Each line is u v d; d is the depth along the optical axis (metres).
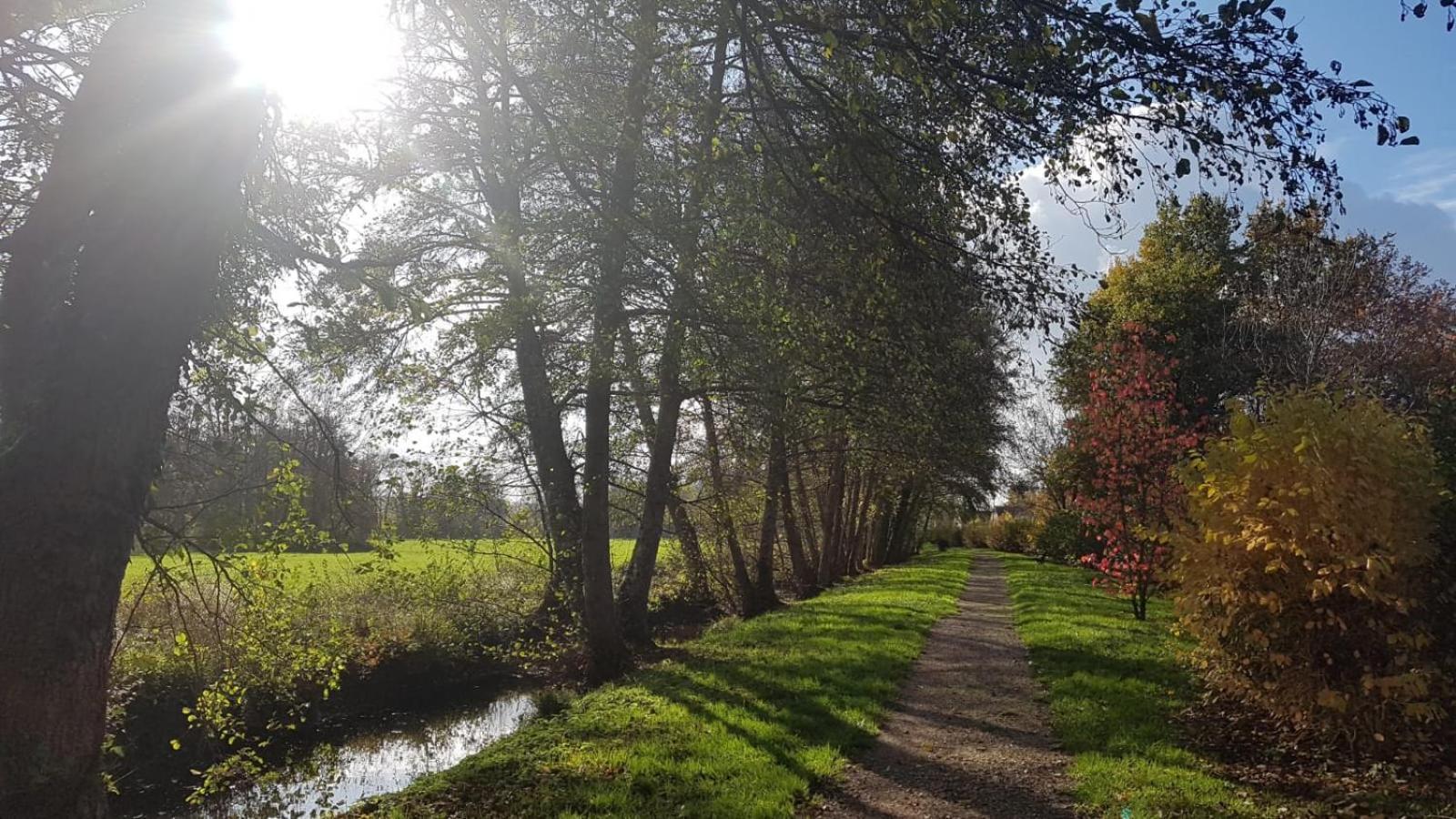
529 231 9.58
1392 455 6.57
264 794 9.55
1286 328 20.12
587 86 8.62
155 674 9.92
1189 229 23.73
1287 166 5.00
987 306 7.00
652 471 15.96
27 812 3.73
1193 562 7.64
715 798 6.13
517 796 6.45
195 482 6.25
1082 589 22.19
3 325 4.19
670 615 21.59
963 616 17.48
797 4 5.93
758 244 8.73
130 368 4.16
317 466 6.99
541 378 12.30
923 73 5.54
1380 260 20.31
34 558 3.84
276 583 7.09
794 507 27.27
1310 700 6.50
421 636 13.82
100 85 4.28
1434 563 6.57
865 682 9.95
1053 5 4.83
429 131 11.34
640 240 8.70
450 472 11.45
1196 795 5.74
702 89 7.55
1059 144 5.69
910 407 12.15
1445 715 5.92
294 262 6.08
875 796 6.23
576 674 13.55
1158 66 4.87
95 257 4.19
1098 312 7.14
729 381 11.81
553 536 13.40
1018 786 6.37
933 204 6.75
